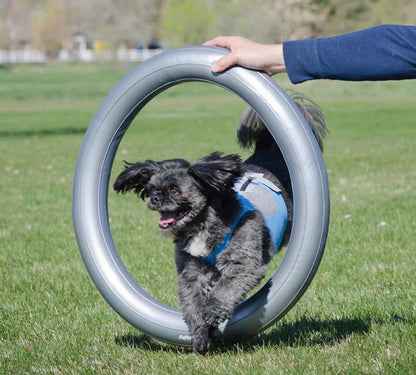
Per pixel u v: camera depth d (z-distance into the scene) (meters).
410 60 3.30
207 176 3.95
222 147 15.78
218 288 3.96
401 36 3.31
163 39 72.75
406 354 3.88
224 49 4.01
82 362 4.04
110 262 4.28
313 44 3.55
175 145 16.41
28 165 13.90
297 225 3.87
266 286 4.03
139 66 4.23
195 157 14.17
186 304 4.09
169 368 3.89
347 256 6.41
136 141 17.47
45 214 8.98
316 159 3.83
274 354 4.04
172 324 4.12
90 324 4.80
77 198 4.33
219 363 3.92
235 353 4.13
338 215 8.31
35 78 54.94
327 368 3.72
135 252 6.84
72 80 52.72
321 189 3.83
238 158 4.18
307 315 4.89
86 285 5.79
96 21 83.56
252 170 4.89
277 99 3.85
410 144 16.23
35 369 3.95
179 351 4.30
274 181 4.73
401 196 9.47
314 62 3.52
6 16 100.00
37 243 7.36
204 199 4.07
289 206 4.70
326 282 5.68
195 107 31.17
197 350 4.04
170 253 6.79
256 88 3.87
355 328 4.50
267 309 3.97
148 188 4.22
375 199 9.34
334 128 20.58
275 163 4.92
